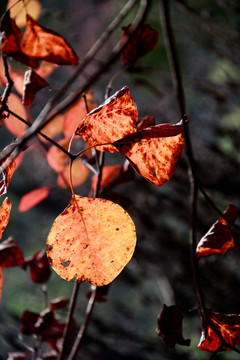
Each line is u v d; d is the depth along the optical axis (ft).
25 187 10.71
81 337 2.95
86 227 2.28
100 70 2.71
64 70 9.42
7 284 11.57
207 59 9.04
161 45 8.89
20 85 2.88
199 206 6.59
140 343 6.89
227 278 6.52
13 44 2.51
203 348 2.52
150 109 7.42
